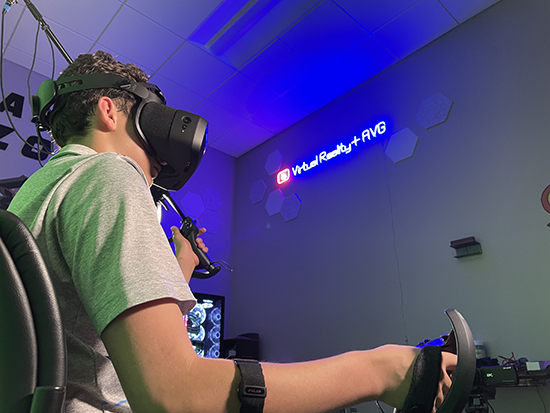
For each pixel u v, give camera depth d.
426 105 3.55
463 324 0.38
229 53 3.81
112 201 0.37
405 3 3.32
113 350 0.30
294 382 0.32
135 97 0.62
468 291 2.87
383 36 3.63
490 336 2.68
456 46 3.49
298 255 4.22
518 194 2.82
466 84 3.34
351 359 0.37
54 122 0.59
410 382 0.37
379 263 3.48
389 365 0.37
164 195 0.95
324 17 3.45
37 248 0.31
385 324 3.28
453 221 3.10
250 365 0.32
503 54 3.18
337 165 4.18
